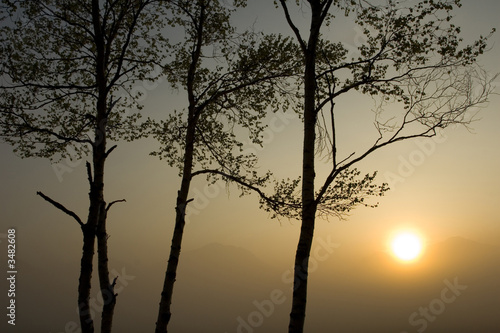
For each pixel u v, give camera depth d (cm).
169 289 968
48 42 1062
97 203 861
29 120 1028
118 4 1043
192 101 1127
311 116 764
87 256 827
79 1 1020
